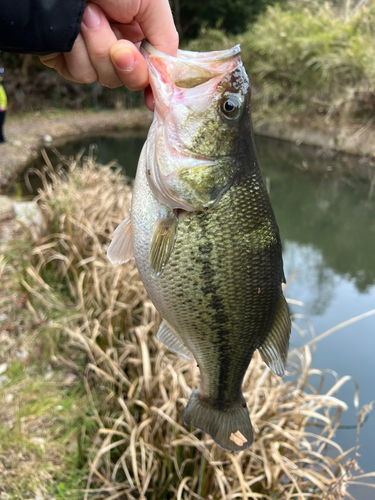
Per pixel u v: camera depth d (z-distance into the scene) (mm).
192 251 271
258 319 294
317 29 2643
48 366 671
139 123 3365
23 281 786
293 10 3244
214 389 323
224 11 3891
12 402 603
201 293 276
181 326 289
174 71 264
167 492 509
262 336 303
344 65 2346
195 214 269
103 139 2916
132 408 572
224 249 272
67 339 714
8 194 1578
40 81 3312
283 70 2682
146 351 555
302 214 1703
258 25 3217
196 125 264
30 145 2312
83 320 723
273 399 553
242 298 282
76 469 523
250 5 3939
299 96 2662
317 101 2521
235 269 275
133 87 272
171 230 269
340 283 1174
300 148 2510
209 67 266
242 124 270
